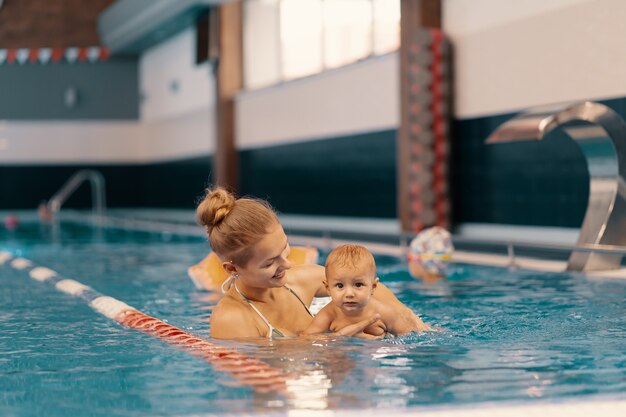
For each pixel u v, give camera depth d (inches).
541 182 297.1
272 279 103.0
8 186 740.7
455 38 339.0
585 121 211.3
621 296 162.7
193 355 100.3
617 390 80.6
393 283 191.8
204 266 188.9
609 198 217.6
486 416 72.2
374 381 84.4
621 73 262.2
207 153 615.5
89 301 167.6
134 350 107.4
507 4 310.3
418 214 336.2
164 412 74.2
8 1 724.7
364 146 411.2
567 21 283.3
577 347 104.1
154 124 724.7
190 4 532.1
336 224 440.8
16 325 134.5
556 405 75.2
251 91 529.7
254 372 89.0
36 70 739.4
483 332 117.0
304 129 470.0
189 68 634.2
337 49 442.9
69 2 730.2
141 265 260.1
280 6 497.4
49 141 746.8
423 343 106.5
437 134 337.4
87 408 76.4
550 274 209.8
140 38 661.9
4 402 79.3
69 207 753.6
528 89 302.4
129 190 766.5
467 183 336.2
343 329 109.0
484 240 244.1
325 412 73.2
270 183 514.9
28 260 282.4
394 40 396.5
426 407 74.6
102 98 750.5
